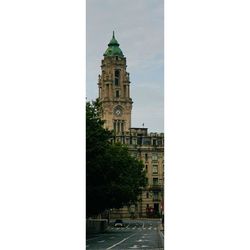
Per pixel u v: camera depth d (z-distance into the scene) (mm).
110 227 61000
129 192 49938
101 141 43844
